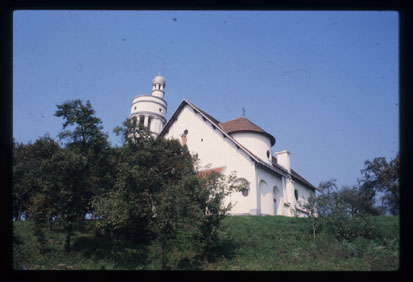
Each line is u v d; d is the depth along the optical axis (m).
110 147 17.47
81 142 16.27
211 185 16.67
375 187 27.27
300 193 39.09
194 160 23.28
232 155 29.94
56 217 16.78
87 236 17.50
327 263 14.11
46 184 15.41
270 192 30.92
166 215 14.50
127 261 14.67
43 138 24.44
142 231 17.97
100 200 15.30
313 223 19.41
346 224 18.64
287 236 19.06
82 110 16.20
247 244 17.41
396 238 17.53
